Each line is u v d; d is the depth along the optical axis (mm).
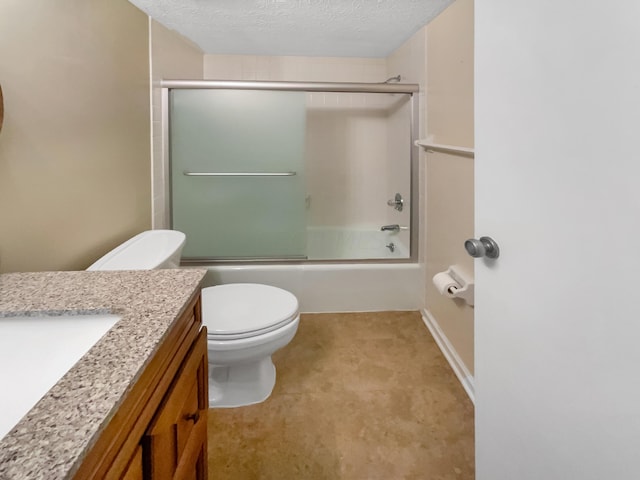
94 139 1679
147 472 711
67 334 850
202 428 1081
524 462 936
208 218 2709
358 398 1877
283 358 2213
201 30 2705
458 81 2016
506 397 1000
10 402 759
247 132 2672
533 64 847
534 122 851
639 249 618
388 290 2783
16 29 1212
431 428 1684
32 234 1300
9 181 1196
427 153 2574
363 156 3660
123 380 598
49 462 445
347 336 2455
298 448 1579
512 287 955
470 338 1936
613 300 670
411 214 2801
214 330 1617
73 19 1516
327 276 2736
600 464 709
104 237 1774
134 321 790
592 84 694
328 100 3580
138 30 2135
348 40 2971
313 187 3684
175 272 1099
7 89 1178
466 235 1954
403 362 2180
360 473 1463
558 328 804
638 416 631
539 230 848
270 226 2756
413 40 2803
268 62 3461
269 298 1907
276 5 2271
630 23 618
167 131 2533
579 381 753
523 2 872
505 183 964
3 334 841
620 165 645
